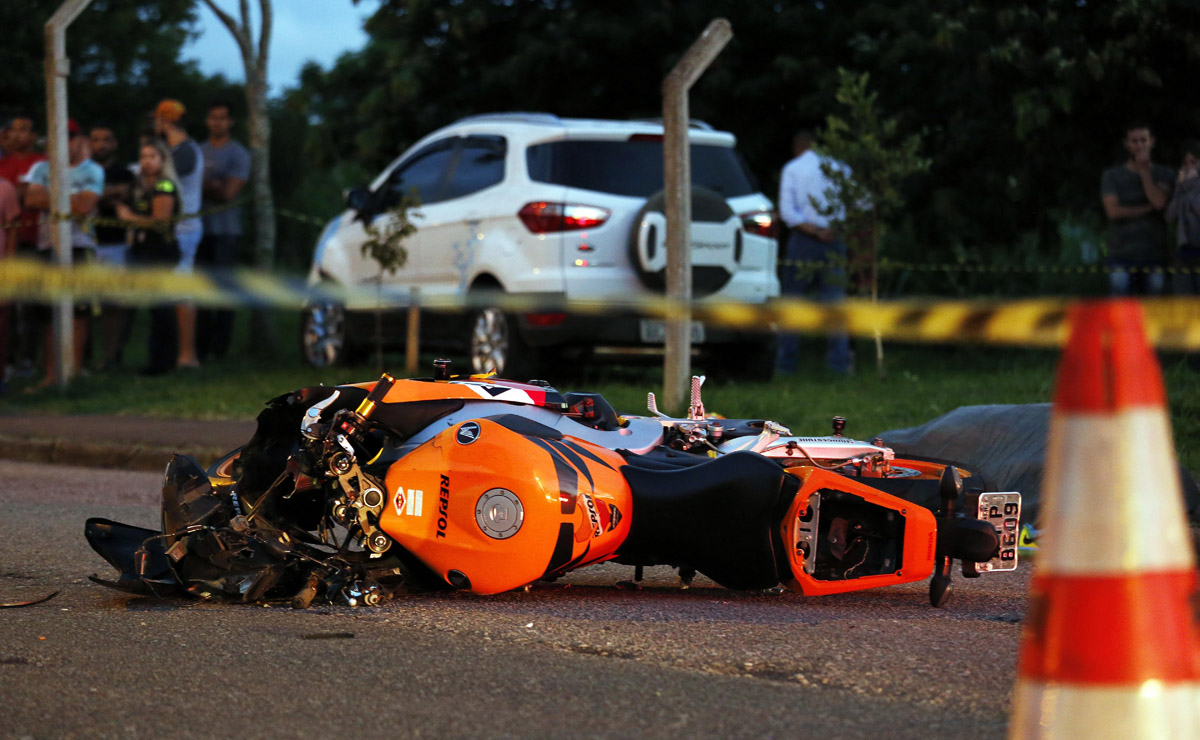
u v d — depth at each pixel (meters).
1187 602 6.41
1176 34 41.25
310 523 14.65
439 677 10.72
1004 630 12.49
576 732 9.30
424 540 13.40
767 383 34.06
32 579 15.28
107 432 30.19
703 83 51.84
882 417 27.25
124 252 41.41
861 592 14.68
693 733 9.27
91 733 9.34
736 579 13.28
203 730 9.38
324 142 60.19
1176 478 6.49
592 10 53.09
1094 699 6.29
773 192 53.72
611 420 15.12
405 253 34.69
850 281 37.06
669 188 29.97
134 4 88.00
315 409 13.57
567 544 13.12
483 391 14.42
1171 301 6.44
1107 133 44.16
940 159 47.50
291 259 80.94
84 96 89.31
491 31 54.97
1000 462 18.83
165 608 13.42
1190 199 32.47
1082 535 6.38
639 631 12.31
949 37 43.88
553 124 32.03
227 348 48.19
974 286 45.91
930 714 9.72
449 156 35.00
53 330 38.62
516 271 31.66
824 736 9.20
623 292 31.11
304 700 10.09
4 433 30.66
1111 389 6.38
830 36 51.38
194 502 13.62
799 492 13.02
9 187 37.97
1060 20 42.56
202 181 41.88
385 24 56.88
